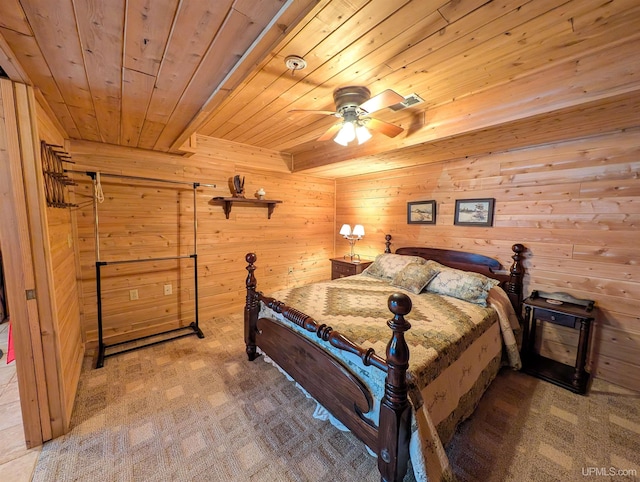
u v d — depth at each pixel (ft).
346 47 4.97
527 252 8.73
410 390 4.25
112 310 9.46
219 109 7.84
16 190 4.92
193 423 5.98
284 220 13.89
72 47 3.91
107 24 3.43
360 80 6.12
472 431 5.81
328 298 8.09
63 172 7.31
